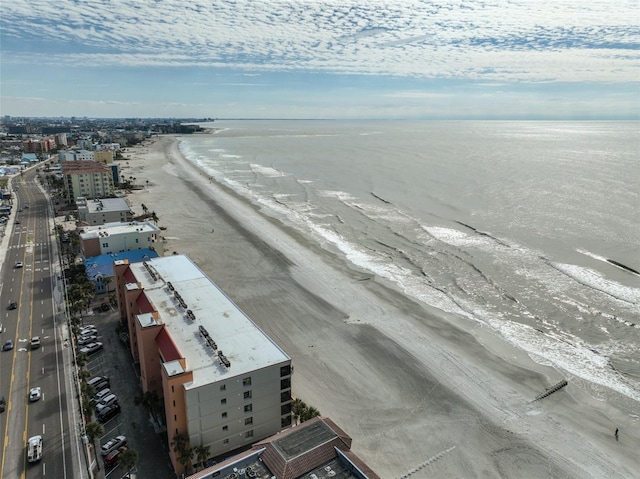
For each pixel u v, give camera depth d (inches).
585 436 2437.3
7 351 3058.6
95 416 2480.3
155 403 2394.2
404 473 2193.7
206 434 2212.1
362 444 2377.0
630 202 6520.7
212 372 2231.8
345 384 2869.1
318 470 1742.1
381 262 4827.8
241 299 3978.8
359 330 3508.9
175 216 6599.4
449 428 2498.8
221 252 5123.0
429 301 3966.5
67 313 3595.0
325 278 4448.8
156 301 2891.2
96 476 2081.7
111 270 4104.3
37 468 2102.6
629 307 3661.4
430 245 5231.3
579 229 5457.7
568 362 3063.5
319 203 7317.9
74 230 5457.7
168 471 2154.3
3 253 5004.9
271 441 1878.7
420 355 3184.1
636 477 2169.0
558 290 4003.4
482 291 4082.2
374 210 6776.6
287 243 5442.9
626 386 2812.5
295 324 3585.1
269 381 2332.7
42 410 2496.3
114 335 3341.5
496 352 3208.7
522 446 2369.6
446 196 7396.7
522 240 5211.6
